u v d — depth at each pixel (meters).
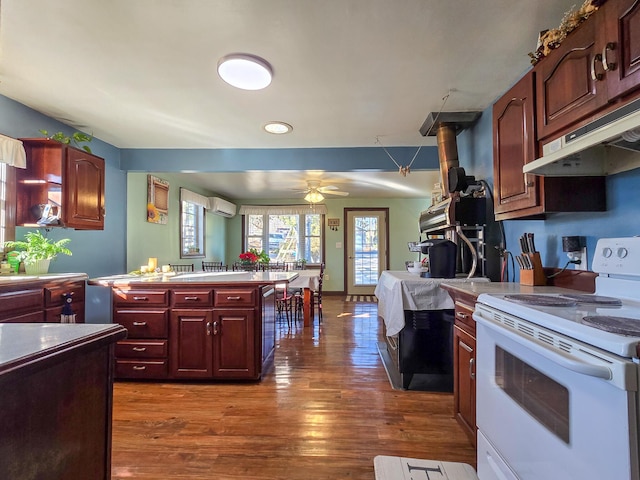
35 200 2.64
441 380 2.69
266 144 3.63
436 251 2.57
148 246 4.40
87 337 0.85
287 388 2.54
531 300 1.27
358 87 2.35
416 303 2.41
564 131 1.42
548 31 1.51
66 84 2.28
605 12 1.16
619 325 0.87
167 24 1.65
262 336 2.70
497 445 1.25
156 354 2.65
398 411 2.18
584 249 1.66
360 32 1.74
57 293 2.37
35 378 0.70
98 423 0.90
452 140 2.92
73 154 2.70
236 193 6.88
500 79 2.25
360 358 3.21
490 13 1.60
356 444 1.82
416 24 1.68
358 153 3.73
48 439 0.73
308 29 1.71
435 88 2.37
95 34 1.74
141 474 1.58
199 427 1.99
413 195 7.12
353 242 7.54
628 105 1.03
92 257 3.37
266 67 2.06
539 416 1.01
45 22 1.63
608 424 0.76
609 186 1.53
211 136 3.37
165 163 3.77
